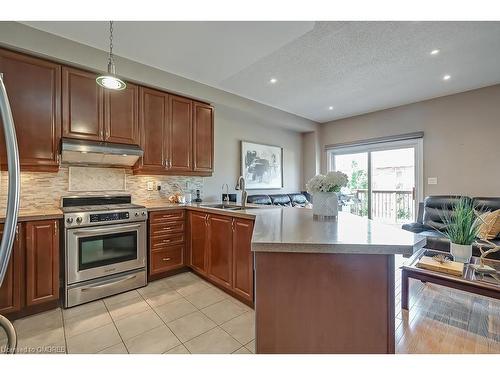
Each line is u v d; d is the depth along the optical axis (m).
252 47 2.65
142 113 3.10
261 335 1.25
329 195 2.02
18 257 2.09
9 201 0.81
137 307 2.33
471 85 3.83
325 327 1.23
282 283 1.24
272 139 5.52
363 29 2.42
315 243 1.13
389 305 1.17
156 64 3.05
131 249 2.72
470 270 2.05
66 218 2.31
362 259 1.20
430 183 4.43
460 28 2.41
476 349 1.70
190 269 3.32
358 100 4.51
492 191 3.83
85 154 2.73
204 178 4.28
